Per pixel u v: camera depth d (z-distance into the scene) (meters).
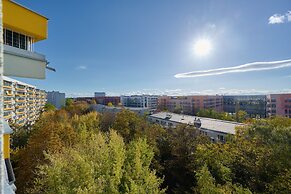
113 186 15.85
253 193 16.83
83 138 30.34
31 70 10.61
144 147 25.58
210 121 52.06
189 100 131.12
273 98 94.88
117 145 22.44
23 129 41.56
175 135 31.73
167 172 28.42
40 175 18.20
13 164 26.09
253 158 21.03
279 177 16.73
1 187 2.70
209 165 22.05
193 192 23.34
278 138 24.28
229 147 22.77
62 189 13.30
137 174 19.03
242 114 72.00
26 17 10.40
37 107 111.19
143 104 163.38
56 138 24.33
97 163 18.41
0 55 2.71
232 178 19.97
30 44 11.02
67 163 16.55
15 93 73.56
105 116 55.56
